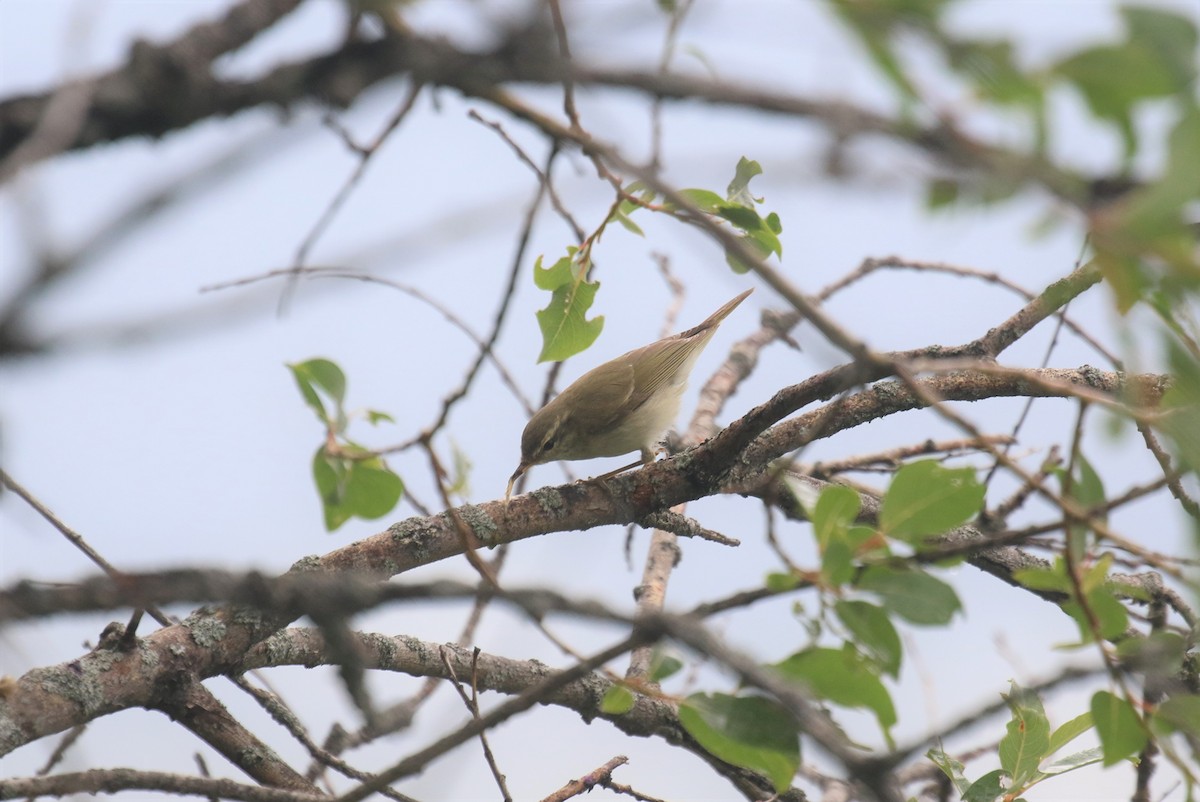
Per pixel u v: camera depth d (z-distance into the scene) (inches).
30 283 117.5
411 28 141.6
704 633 171.6
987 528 330.3
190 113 140.3
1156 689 206.5
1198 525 188.1
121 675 256.5
